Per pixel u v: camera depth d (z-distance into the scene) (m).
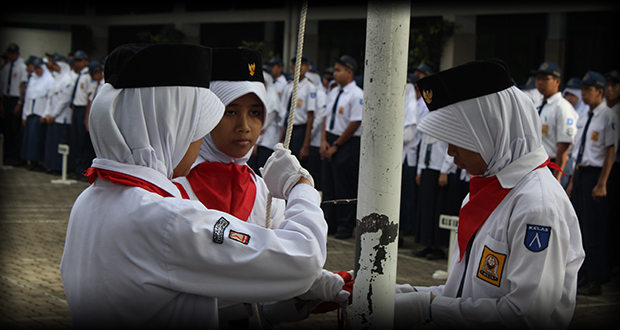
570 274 2.03
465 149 2.06
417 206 6.96
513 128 2.04
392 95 1.64
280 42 16.36
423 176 6.80
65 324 4.24
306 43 15.47
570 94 7.91
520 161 2.02
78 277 1.71
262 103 2.35
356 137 7.69
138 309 1.66
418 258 6.88
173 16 17.73
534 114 2.08
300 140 8.68
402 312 2.05
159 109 1.69
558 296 1.89
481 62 2.02
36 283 5.23
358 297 1.70
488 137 2.02
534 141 2.05
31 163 12.87
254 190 2.30
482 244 2.05
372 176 1.66
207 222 1.66
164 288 1.65
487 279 1.99
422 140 6.92
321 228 1.79
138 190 1.67
